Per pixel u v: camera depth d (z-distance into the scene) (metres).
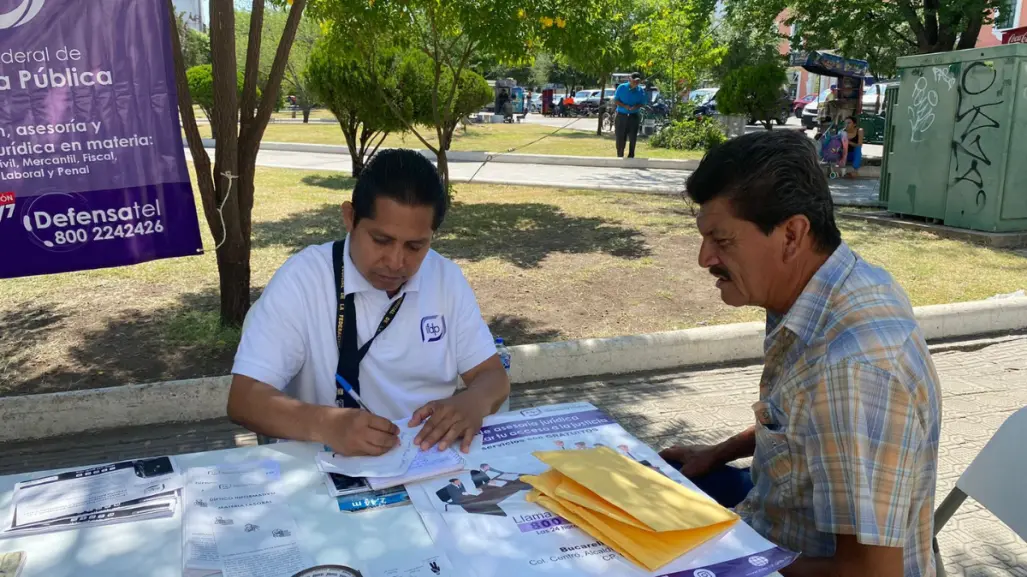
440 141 9.96
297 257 2.22
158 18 4.35
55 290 6.22
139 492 1.57
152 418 4.11
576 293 6.37
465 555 1.38
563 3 8.16
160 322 5.45
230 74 4.70
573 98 39.66
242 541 1.41
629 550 1.38
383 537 1.44
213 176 5.01
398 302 2.17
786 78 18.41
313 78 12.04
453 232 8.72
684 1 19.45
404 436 1.85
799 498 1.60
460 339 2.35
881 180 10.19
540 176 14.04
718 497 2.29
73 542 1.39
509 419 2.01
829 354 1.47
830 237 1.57
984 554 3.02
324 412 1.85
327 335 2.16
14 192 4.18
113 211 4.46
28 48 4.07
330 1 7.45
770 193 1.51
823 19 15.02
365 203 2.00
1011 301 5.81
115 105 4.34
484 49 8.11
